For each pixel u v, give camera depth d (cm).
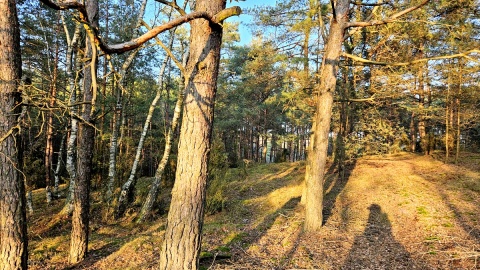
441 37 1013
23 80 459
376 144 1384
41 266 650
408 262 576
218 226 865
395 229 770
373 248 657
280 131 2902
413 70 1051
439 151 1683
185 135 331
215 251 642
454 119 1608
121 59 1399
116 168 1245
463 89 1315
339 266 574
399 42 1117
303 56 1238
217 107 2312
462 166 1339
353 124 1473
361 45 1261
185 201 325
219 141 1302
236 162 2181
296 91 1117
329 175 1380
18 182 453
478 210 812
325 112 785
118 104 1175
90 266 641
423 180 1180
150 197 1056
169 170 1588
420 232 722
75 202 679
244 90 1872
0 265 442
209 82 333
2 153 425
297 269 557
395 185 1157
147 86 1753
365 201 1017
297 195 1168
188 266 321
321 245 684
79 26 907
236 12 286
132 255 675
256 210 1066
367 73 1353
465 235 665
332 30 783
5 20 433
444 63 1262
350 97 1231
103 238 862
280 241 727
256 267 572
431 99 1581
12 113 435
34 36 1310
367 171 1377
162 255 329
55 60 1345
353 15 1230
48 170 1329
